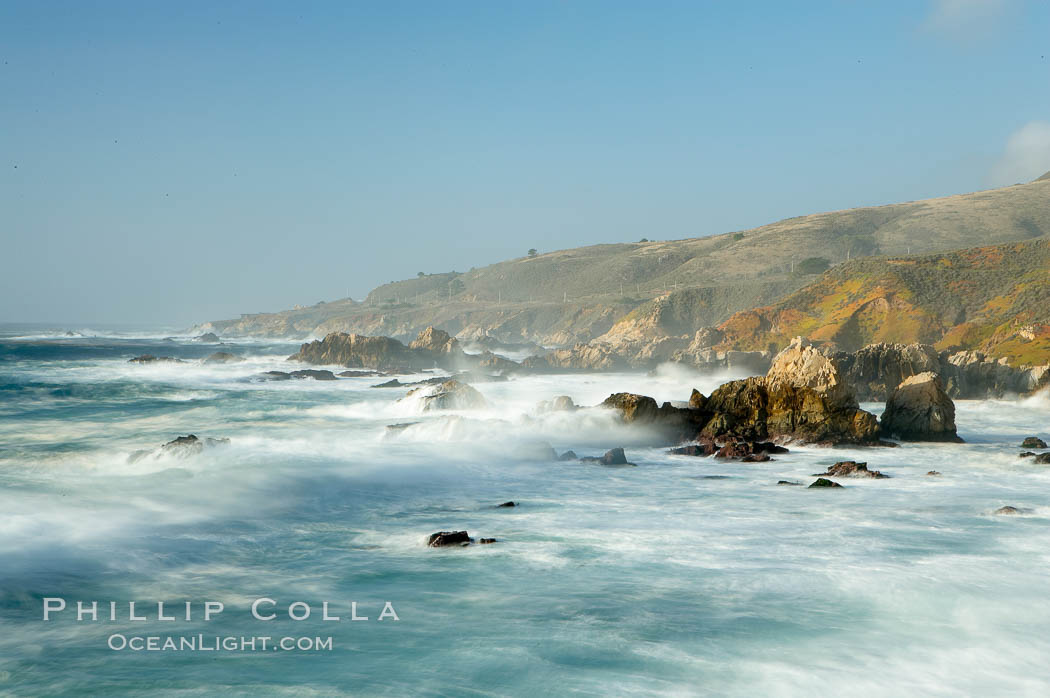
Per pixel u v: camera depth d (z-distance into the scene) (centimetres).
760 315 12812
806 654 1395
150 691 1237
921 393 4272
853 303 12225
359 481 2952
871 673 1323
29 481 2753
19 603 1614
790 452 3831
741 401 4225
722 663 1355
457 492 2845
